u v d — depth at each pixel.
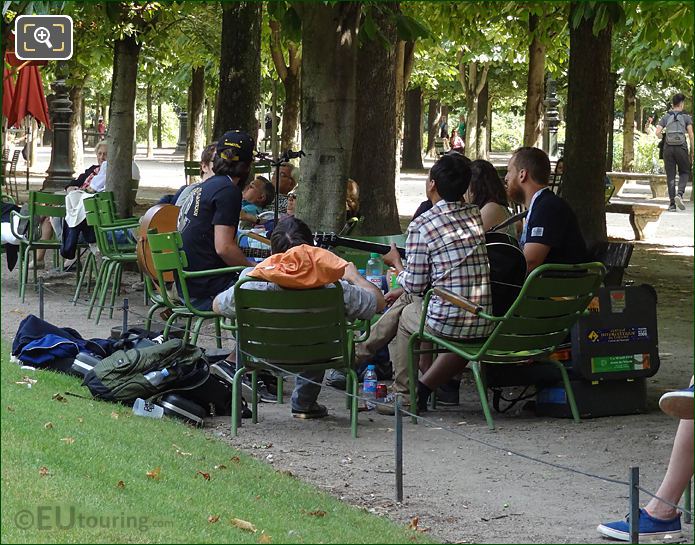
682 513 5.51
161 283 8.88
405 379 8.03
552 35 19.58
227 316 7.65
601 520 5.55
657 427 7.53
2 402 6.68
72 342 8.59
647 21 12.72
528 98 24.20
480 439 7.23
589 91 15.46
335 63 9.89
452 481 6.27
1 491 4.84
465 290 7.61
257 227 11.11
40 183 33.94
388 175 15.00
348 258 9.34
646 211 21.70
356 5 9.77
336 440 7.21
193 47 26.92
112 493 5.07
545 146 38.47
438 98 57.22
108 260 11.61
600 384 7.87
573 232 8.12
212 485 5.66
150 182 37.34
